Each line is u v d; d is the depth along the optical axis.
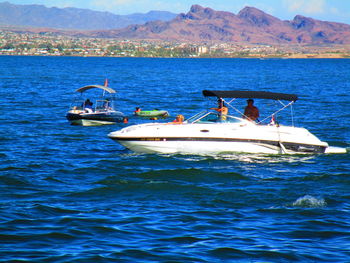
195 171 30.94
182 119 37.25
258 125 36.78
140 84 129.62
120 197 25.48
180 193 26.34
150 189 26.94
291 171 31.88
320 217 22.66
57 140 43.22
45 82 131.00
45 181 28.44
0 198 24.83
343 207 24.20
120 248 18.84
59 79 148.25
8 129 48.59
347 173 31.11
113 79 154.25
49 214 22.48
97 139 44.28
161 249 18.80
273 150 36.44
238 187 27.69
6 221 21.36
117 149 39.06
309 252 18.67
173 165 32.81
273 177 30.17
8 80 136.62
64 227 20.89
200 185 27.95
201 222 21.86
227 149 35.88
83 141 43.06
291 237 20.20
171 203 24.61
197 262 17.70
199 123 36.12
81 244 19.17
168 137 35.34
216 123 36.09
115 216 22.42
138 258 17.97
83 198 25.22
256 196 25.95
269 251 18.72
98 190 26.64
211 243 19.45
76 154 36.78
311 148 36.94
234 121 36.31
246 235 20.38
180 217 22.47
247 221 22.06
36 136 44.97
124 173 30.56
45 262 17.42
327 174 30.56
